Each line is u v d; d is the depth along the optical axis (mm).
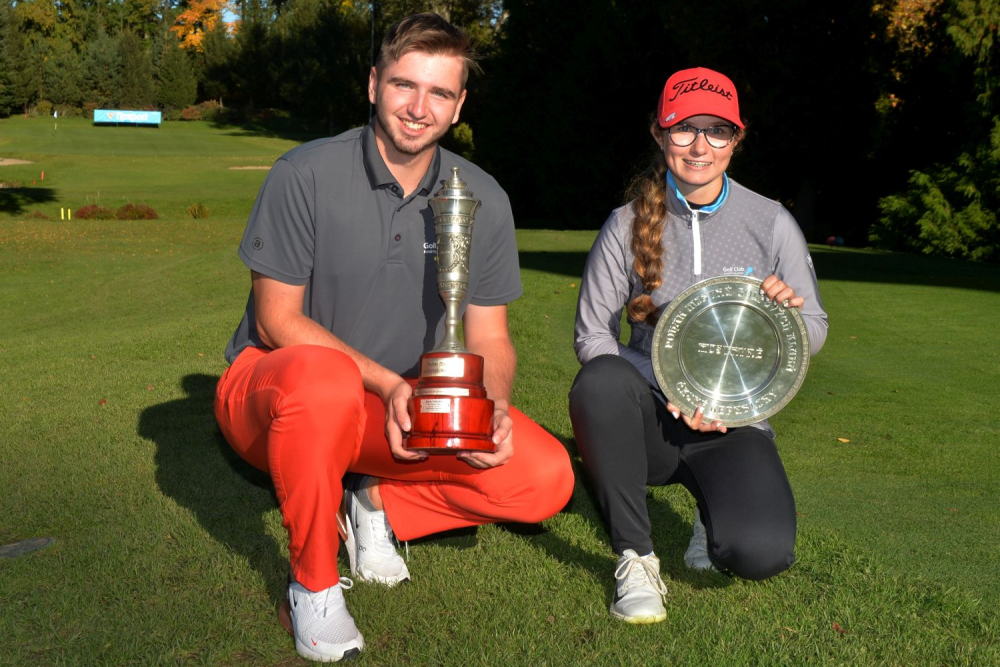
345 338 2639
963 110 16844
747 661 2207
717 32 20828
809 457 4262
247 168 47531
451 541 2982
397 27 2395
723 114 2488
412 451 2229
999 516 3430
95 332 8758
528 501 2453
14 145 55719
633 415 2434
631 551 2465
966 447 4453
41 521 3150
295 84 74312
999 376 6074
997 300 9172
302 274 2537
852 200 22594
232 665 2180
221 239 23609
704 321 2510
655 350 2498
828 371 6203
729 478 2459
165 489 3508
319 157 2504
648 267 2637
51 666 2135
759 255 2672
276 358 2270
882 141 20844
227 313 8758
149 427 4523
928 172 17328
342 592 2416
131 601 2486
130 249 20281
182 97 81438
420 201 2555
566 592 2592
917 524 3311
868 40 20266
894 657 2254
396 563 2666
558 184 25375
